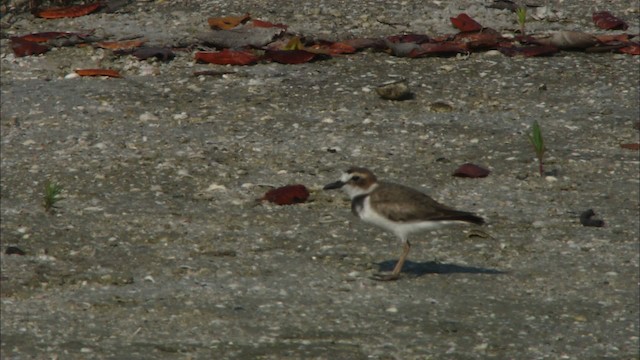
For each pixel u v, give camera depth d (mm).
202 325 10102
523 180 14000
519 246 12094
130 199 13273
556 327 10195
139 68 17984
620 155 14859
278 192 13297
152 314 10320
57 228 12391
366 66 18109
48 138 15195
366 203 11023
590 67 18188
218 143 15078
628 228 12609
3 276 11094
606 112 16359
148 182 13805
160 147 14914
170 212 12906
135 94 16891
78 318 10219
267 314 10359
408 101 16703
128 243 12039
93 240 12094
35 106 16359
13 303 10516
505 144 15172
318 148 14961
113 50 18594
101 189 13562
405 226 10875
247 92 16984
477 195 13531
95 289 10867
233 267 11445
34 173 14023
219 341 9789
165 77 17625
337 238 12297
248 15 19922
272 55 18219
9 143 15000
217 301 10625
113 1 21125
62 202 13172
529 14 20516
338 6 20703
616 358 9586
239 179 13961
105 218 12703
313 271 11406
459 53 18609
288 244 12109
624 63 18438
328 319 10266
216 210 13008
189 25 19969
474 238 12320
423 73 17828
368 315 10383
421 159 14641
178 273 11273
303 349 9648
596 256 11859
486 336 9984
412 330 10070
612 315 10461
